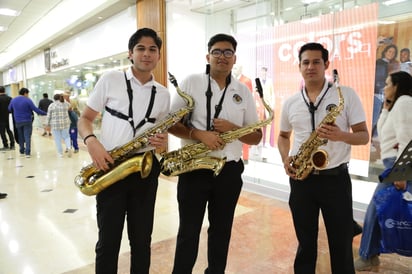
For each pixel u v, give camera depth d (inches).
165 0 238.5
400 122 93.7
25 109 305.3
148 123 74.0
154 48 72.0
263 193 180.7
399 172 69.1
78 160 286.8
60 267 104.9
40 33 459.5
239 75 195.8
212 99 77.4
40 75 558.9
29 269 103.5
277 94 177.0
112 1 271.3
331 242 79.9
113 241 72.1
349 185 79.2
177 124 79.2
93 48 356.2
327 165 75.7
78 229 135.9
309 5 164.2
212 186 77.1
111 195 71.7
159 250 115.3
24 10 362.3
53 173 236.7
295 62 167.6
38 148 361.7
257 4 184.9
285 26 171.9
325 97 79.3
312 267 82.4
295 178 80.9
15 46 605.3
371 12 138.6
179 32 245.8
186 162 74.8
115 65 319.0
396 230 90.5
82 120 72.3
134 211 74.3
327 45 154.9
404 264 103.7
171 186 199.6
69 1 338.0
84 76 390.0
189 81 78.6
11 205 166.6
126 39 292.0
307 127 80.8
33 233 131.6
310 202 80.2
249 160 193.2
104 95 72.6
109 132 73.0
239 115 80.2
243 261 107.3
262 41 183.5
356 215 141.9
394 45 132.3
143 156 70.7
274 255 111.4
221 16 205.6
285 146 89.2
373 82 139.4
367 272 99.3
